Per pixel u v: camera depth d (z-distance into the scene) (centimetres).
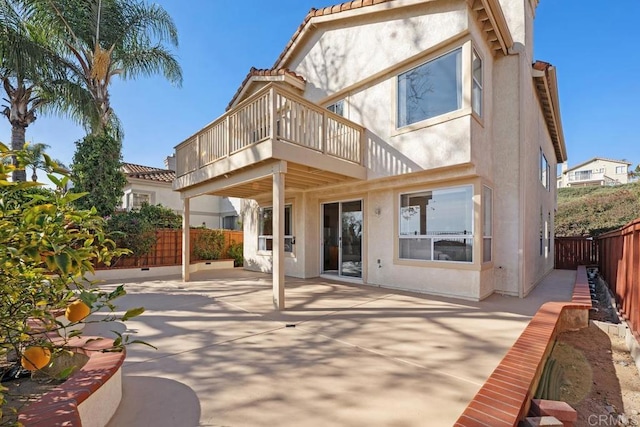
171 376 352
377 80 856
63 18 1170
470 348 427
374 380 338
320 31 1023
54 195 179
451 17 691
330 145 803
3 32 1077
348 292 822
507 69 809
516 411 251
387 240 892
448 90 710
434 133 724
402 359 392
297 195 1112
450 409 283
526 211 816
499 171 812
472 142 670
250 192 1147
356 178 852
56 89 1223
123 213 1270
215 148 860
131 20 1295
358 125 862
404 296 765
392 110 814
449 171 729
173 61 1387
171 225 1426
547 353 412
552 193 1484
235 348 436
